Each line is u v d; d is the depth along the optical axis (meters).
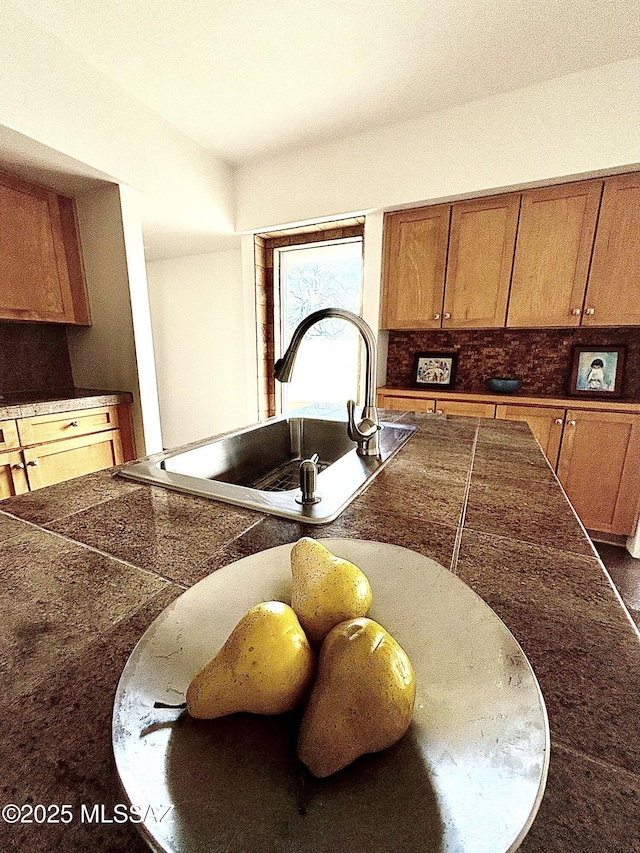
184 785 0.21
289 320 3.12
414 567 0.42
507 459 0.95
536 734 0.24
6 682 0.32
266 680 0.24
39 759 0.26
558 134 1.82
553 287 2.03
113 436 2.09
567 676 0.32
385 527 0.60
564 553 0.52
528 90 1.84
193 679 0.26
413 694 0.24
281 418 1.44
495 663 0.29
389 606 0.37
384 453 0.99
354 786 0.22
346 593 0.32
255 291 2.96
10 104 1.39
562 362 2.36
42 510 0.67
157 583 0.46
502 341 2.50
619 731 0.27
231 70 1.71
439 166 2.08
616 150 1.73
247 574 0.42
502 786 0.21
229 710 0.25
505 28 1.49
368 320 2.54
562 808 0.22
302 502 0.68
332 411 1.59
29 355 2.17
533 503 0.69
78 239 2.09
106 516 0.64
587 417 2.00
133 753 0.23
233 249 3.19
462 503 0.69
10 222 1.78
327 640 0.27
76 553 0.53
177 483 0.78
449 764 0.22
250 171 2.62
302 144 2.37
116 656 0.35
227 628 0.34
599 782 0.24
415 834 0.19
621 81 1.68
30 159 1.64
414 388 2.62
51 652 0.36
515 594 0.43
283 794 0.21
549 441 2.11
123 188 1.92
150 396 2.21
